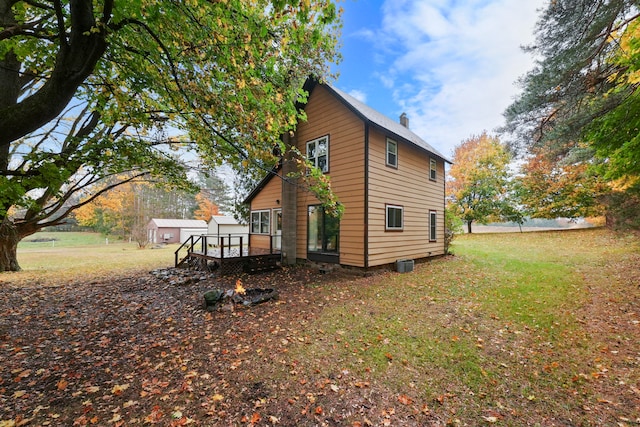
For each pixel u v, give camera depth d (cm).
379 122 913
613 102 778
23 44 422
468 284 731
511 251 1362
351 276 872
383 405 274
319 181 613
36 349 396
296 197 1095
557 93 877
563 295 604
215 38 399
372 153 895
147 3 356
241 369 339
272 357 367
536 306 543
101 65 484
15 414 261
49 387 306
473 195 2323
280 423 250
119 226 3023
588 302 553
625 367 326
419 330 447
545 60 860
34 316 533
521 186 2100
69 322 502
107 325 486
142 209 2802
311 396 287
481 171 2234
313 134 1055
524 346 388
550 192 1920
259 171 729
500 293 638
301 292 694
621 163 520
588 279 733
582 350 370
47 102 288
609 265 885
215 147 651
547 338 409
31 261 1426
